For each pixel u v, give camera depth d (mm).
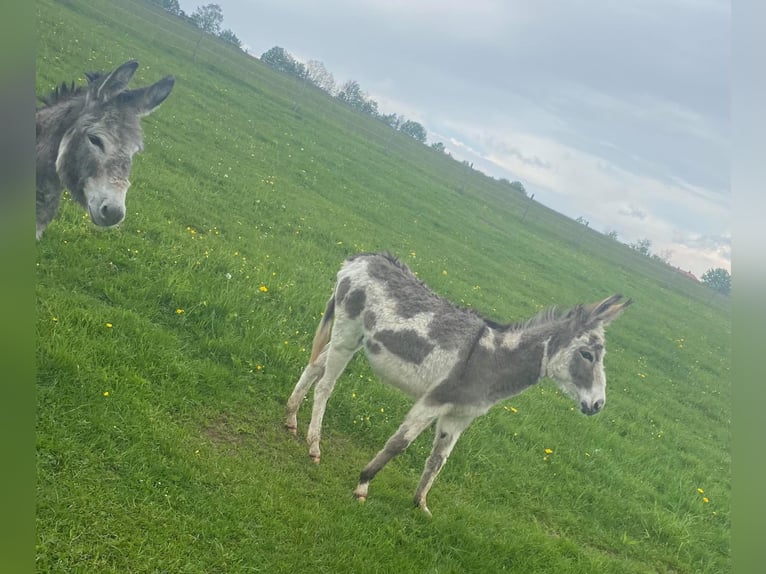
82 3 17781
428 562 4633
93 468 3883
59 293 5453
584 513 6836
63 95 4398
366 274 5402
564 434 8508
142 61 15312
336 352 5434
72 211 6848
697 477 9352
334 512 4688
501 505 6258
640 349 15078
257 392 5816
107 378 4688
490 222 20219
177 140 11953
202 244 7879
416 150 24000
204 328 6277
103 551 3359
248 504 4273
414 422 5004
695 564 6676
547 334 5234
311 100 21703
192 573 3539
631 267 23734
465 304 11648
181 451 4395
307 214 11891
